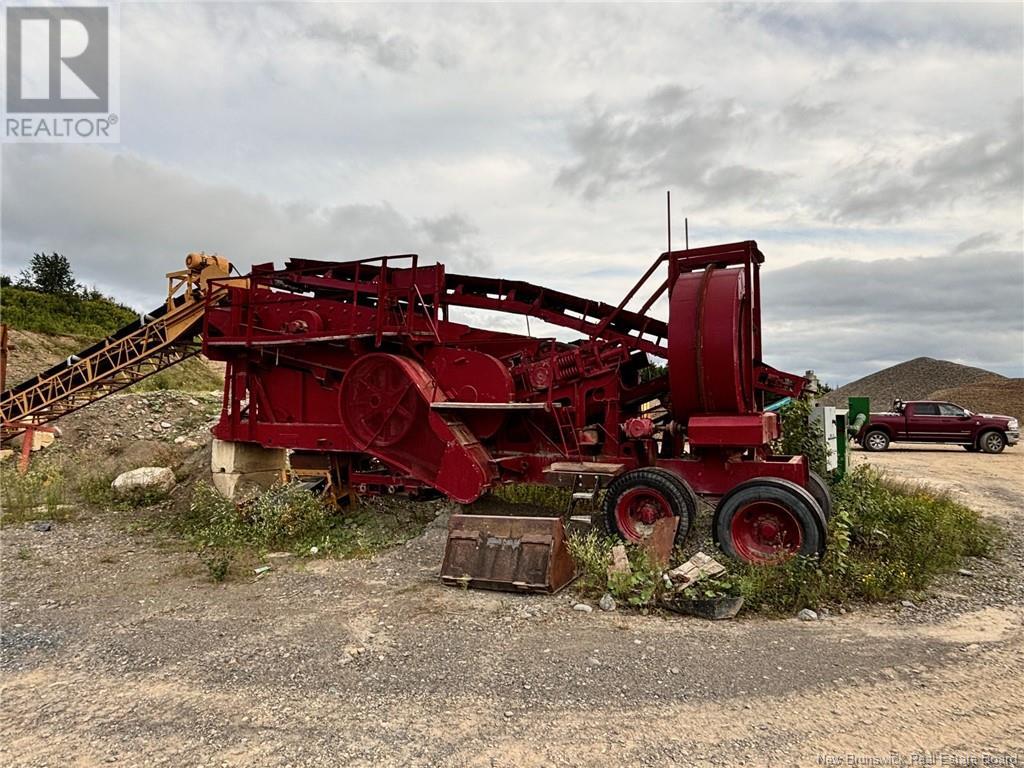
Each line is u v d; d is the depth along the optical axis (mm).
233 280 11234
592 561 6777
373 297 10656
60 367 12891
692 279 8094
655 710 4133
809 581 6270
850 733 3861
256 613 6051
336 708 4172
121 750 3688
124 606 6289
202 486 10578
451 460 8711
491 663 4848
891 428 24828
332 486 10094
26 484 11773
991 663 4883
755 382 8805
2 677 4699
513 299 9930
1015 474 17156
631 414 9711
